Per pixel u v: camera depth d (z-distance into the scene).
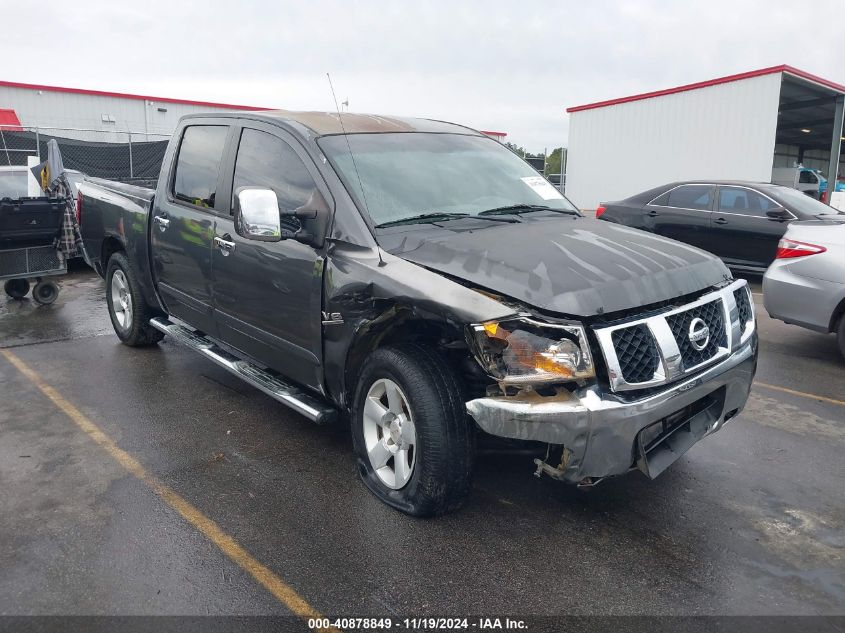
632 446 2.93
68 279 10.39
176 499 3.59
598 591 2.86
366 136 4.16
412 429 3.26
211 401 5.00
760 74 18.50
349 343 3.51
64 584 2.87
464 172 4.28
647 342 3.01
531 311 2.90
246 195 3.46
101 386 5.31
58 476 3.84
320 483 3.77
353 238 3.53
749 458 4.15
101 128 24.75
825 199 20.75
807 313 6.07
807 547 3.20
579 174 23.80
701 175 20.34
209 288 4.59
